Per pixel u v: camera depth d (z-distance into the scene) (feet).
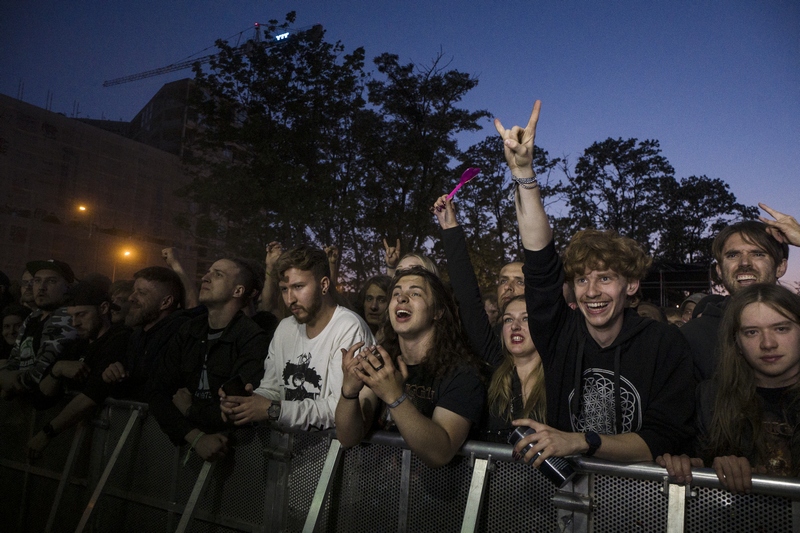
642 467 5.42
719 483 5.12
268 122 75.00
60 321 10.88
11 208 190.80
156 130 264.93
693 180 145.28
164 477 8.79
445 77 87.40
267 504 7.59
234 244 71.05
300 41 74.59
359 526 6.95
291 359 8.23
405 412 5.91
